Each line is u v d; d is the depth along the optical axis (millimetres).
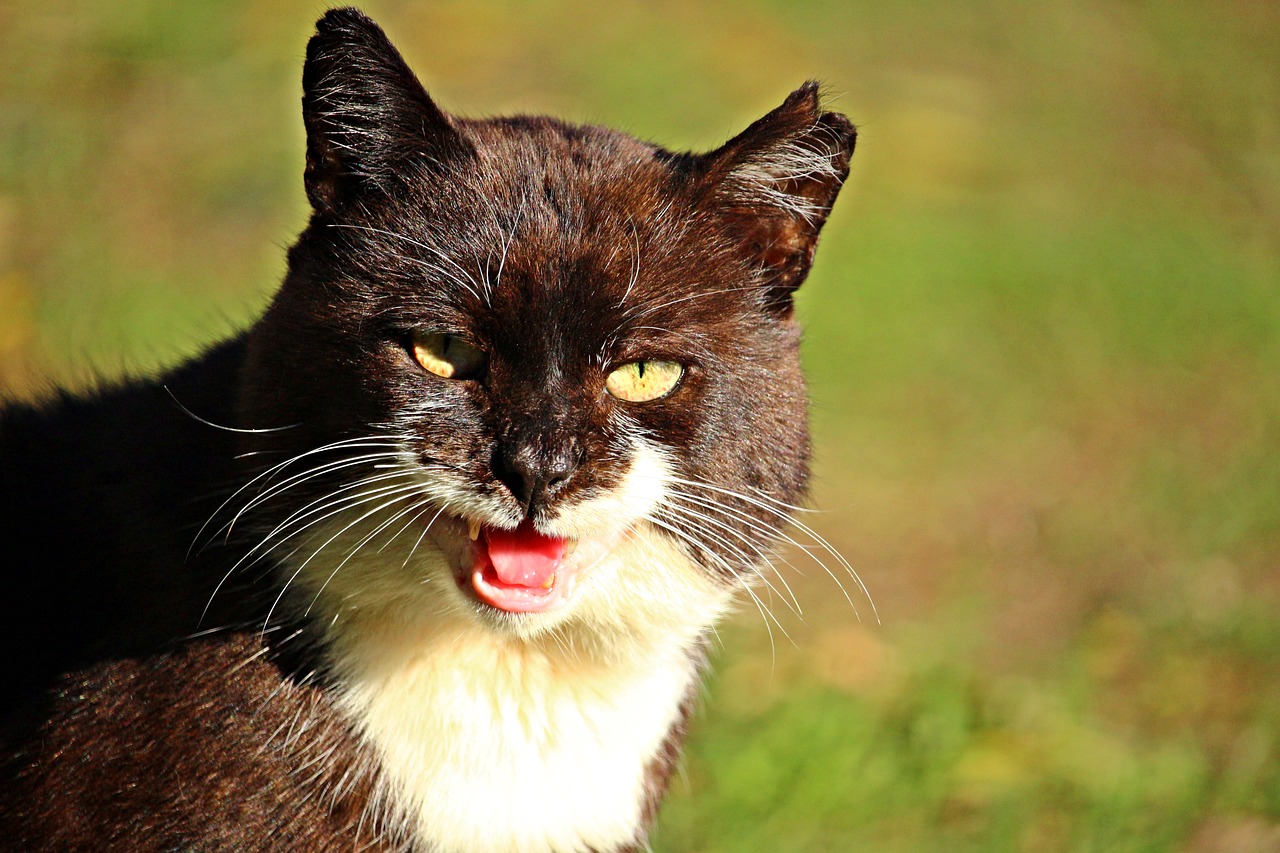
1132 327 10422
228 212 9320
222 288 8609
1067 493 8648
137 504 4051
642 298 3859
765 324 4195
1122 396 9719
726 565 4090
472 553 3846
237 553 3859
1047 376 9789
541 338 3742
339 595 3834
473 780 3904
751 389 4047
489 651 3924
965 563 7832
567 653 4004
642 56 11852
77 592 4098
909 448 8805
